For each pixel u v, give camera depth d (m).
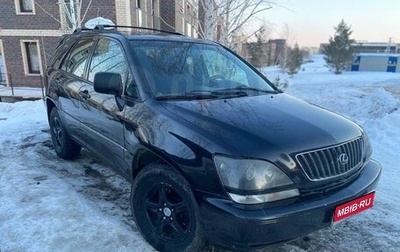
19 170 4.37
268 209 2.22
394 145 5.85
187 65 3.47
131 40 3.48
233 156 2.26
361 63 51.34
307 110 3.05
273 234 2.22
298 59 45.81
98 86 3.04
